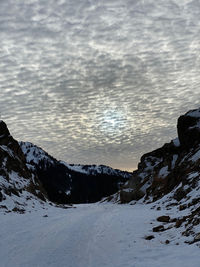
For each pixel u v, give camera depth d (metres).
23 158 45.69
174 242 11.67
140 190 48.31
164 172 45.09
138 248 11.43
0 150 36.59
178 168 37.78
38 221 19.19
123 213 25.30
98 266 9.09
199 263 7.85
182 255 9.24
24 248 11.38
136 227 16.53
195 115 44.28
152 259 9.55
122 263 9.35
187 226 13.29
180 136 45.78
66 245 11.95
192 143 41.72
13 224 17.11
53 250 11.09
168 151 51.34
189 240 10.98
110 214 24.97
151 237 13.32
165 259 9.27
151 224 17.23
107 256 10.31
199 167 28.80
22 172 39.06
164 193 37.69
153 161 57.31
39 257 10.10
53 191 133.50
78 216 23.20
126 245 12.09
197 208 15.74
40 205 31.62
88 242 12.56
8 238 13.14
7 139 42.38
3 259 9.85
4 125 43.41
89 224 17.91
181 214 18.12
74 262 9.53
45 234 14.32
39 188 42.09
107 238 13.46
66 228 16.22
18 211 24.08
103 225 17.48
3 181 29.66
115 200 66.88
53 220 20.02
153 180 46.03
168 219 17.70
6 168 34.38
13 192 29.22
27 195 32.41
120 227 16.67
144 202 41.75
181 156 42.84
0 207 22.73
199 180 24.78
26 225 17.12
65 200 131.50
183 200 23.45
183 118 45.28
